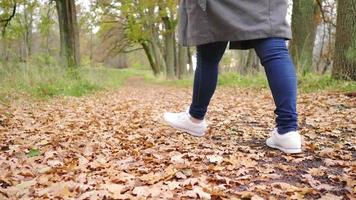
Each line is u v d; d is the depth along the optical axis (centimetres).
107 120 564
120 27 3547
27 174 233
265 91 1021
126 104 922
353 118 437
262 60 248
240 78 1521
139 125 468
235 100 866
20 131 447
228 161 238
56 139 368
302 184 197
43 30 1950
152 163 250
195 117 304
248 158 246
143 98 1195
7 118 562
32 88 1035
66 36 1702
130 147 312
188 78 2550
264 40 243
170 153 272
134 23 2830
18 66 1192
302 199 174
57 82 1226
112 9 2786
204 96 293
